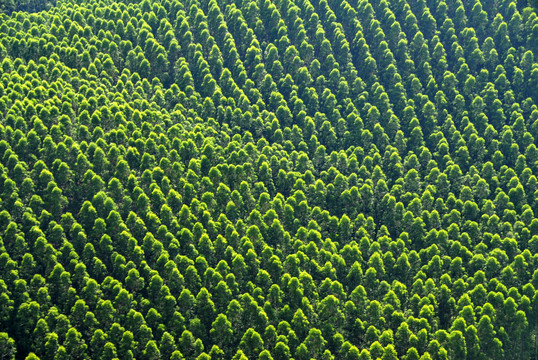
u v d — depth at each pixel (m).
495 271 140.88
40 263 128.75
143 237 136.62
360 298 129.75
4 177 138.75
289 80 185.50
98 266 128.62
